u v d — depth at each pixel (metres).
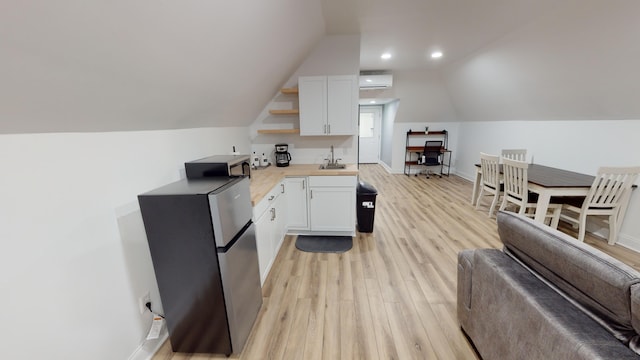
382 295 2.12
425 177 6.63
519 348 1.12
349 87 3.13
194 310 1.52
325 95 3.15
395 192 5.26
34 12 0.65
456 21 2.74
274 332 1.77
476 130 5.84
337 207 3.10
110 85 1.08
